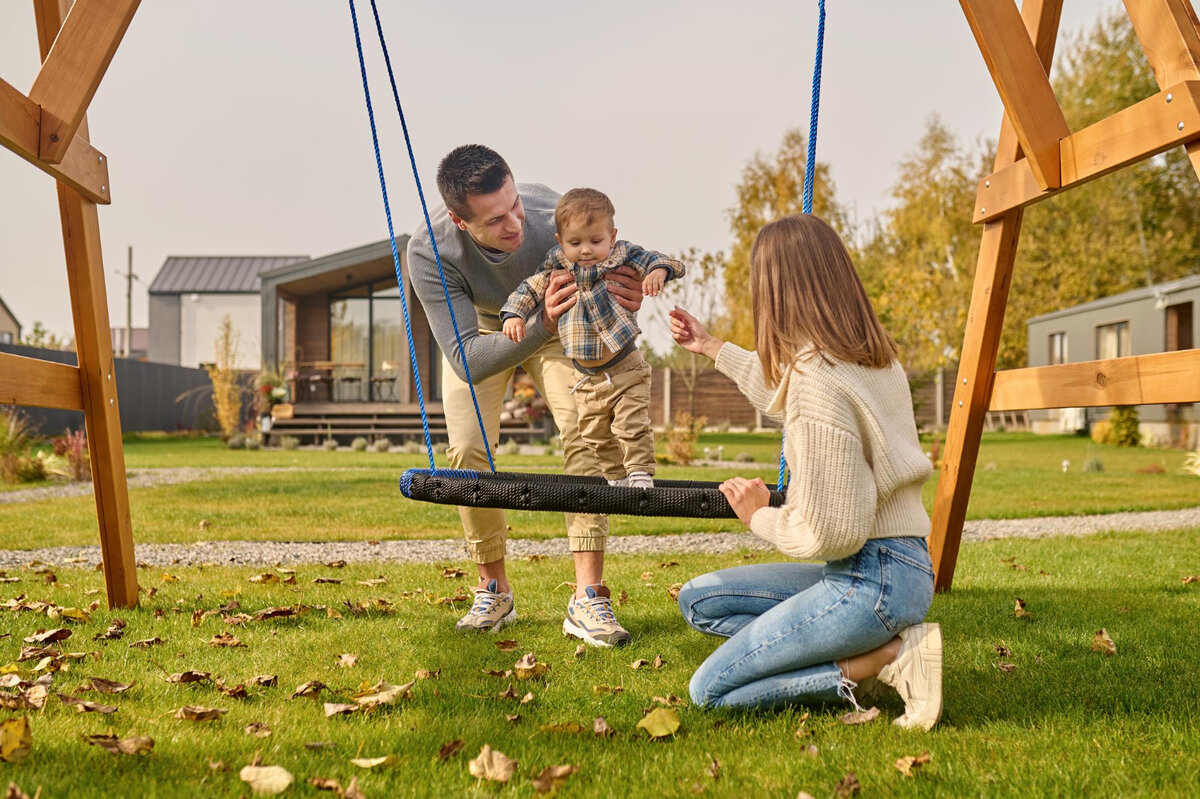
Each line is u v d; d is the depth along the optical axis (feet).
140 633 10.45
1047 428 81.25
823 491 6.54
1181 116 7.69
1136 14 8.19
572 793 5.86
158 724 7.08
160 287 137.59
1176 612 11.37
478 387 11.06
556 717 7.52
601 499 7.70
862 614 6.84
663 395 90.58
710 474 38.32
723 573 8.34
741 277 87.86
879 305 78.23
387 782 5.96
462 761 6.44
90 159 10.73
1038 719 7.36
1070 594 12.67
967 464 12.40
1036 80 9.50
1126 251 84.58
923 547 7.08
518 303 10.20
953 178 95.96
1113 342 67.10
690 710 7.60
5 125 8.18
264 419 66.28
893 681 7.09
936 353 83.66
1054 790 5.81
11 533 20.06
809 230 7.10
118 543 11.73
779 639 7.16
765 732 7.04
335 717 7.40
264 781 5.81
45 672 8.55
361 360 74.64
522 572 15.26
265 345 67.36
